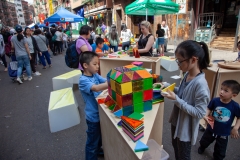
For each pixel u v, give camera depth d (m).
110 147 1.50
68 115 2.71
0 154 2.23
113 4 15.70
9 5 85.44
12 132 2.71
